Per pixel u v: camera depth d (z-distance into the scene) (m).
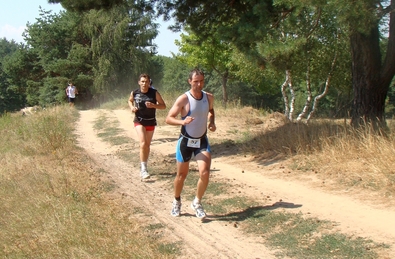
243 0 10.36
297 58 10.20
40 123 13.44
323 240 4.83
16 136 13.02
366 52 9.16
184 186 7.43
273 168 8.12
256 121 14.36
